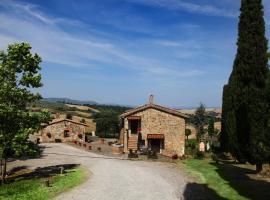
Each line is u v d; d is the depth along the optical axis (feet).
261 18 103.96
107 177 104.83
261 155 98.27
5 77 104.63
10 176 114.73
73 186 91.61
